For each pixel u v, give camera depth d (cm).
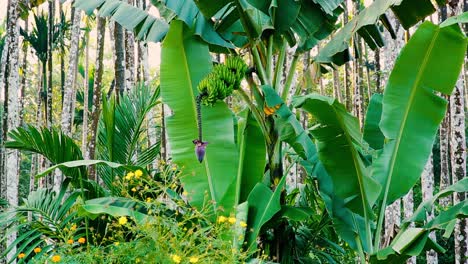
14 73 1170
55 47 1991
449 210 547
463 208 535
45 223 589
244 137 598
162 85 595
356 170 560
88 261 440
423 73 568
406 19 590
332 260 703
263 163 598
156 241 423
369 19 548
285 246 593
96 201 571
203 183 585
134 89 720
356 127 530
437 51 553
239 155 624
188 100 593
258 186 568
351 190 567
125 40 1288
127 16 642
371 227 630
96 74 1327
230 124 594
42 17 1833
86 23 1859
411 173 584
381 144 670
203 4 554
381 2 543
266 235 595
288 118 534
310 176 646
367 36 640
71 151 632
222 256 454
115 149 689
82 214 525
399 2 511
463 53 548
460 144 1121
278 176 581
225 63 559
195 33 584
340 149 553
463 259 1100
